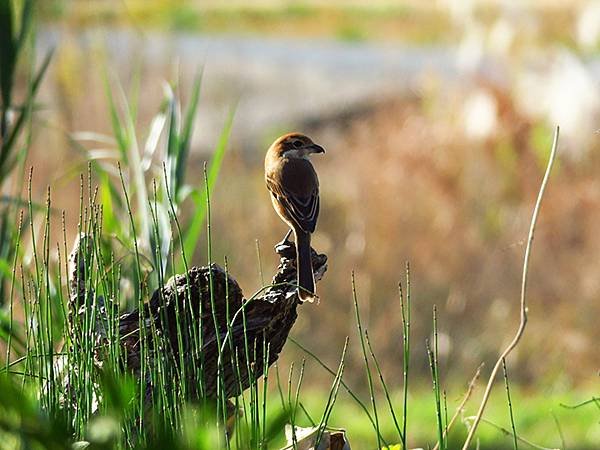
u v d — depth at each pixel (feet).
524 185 53.01
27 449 11.81
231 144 69.31
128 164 27.04
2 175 27.27
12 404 10.92
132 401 15.31
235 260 52.19
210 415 14.67
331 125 76.54
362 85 92.53
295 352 48.91
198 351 16.08
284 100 85.66
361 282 51.13
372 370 48.49
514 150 54.13
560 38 58.54
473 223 52.70
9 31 27.63
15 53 27.71
